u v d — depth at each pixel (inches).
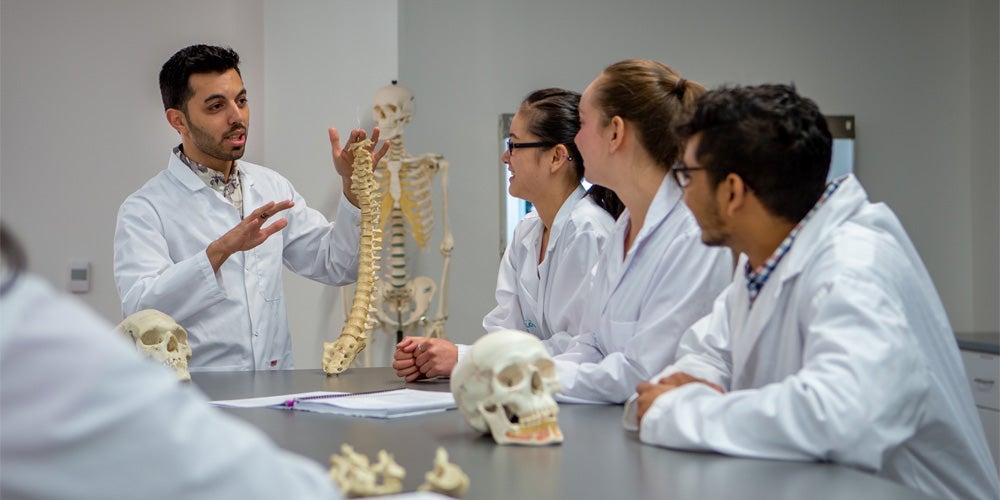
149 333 84.2
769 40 185.3
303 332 158.9
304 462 32.2
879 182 189.6
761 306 60.5
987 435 153.2
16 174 160.9
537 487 46.5
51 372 25.3
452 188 173.3
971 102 192.4
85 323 26.7
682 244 75.5
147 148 164.9
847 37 188.5
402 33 170.9
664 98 75.9
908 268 58.3
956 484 59.2
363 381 87.0
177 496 26.7
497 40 174.7
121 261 103.3
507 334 58.7
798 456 51.5
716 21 183.2
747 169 57.6
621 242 81.0
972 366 157.5
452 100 173.2
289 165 157.9
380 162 154.6
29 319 25.7
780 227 59.7
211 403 72.7
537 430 57.3
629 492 45.4
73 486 25.5
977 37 190.2
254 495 28.2
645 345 74.1
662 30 180.9
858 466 50.7
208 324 105.4
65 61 162.2
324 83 159.0
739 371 63.3
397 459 53.1
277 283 112.4
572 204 93.2
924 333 58.1
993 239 186.9
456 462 52.1
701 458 52.7
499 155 175.0
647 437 56.6
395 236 157.5
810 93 187.3
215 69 107.0
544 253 97.6
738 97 58.4
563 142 92.1
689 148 60.2
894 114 190.2
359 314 95.6
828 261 56.3
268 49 157.8
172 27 164.6
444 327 161.9
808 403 50.8
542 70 176.2
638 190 78.0
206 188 109.3
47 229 161.9
